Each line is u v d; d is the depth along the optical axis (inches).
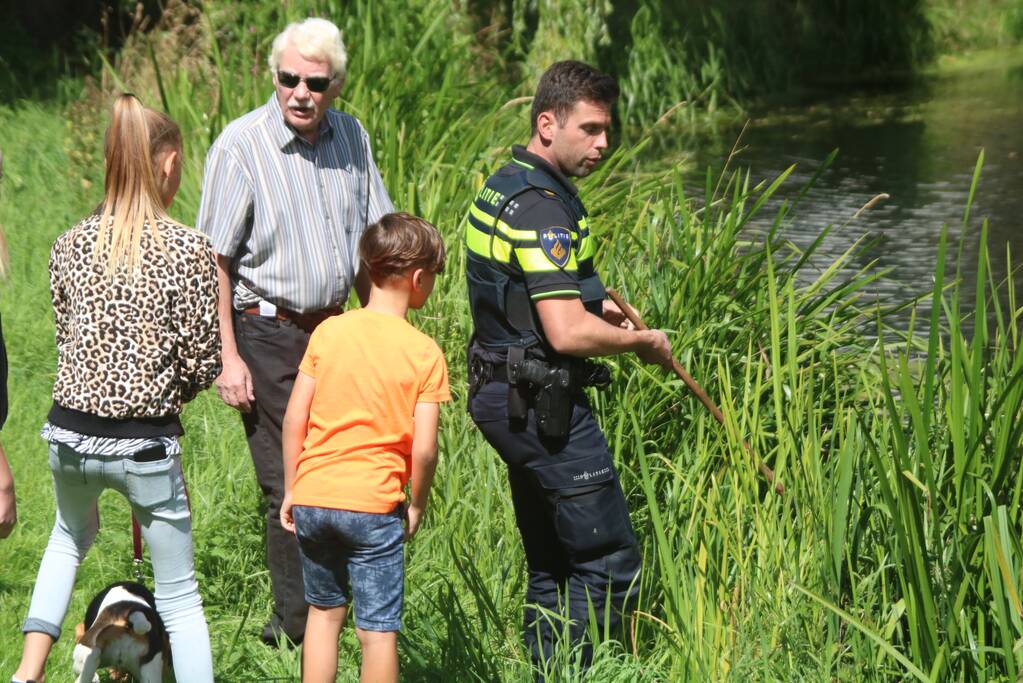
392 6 567.5
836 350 348.8
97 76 888.3
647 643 263.6
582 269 245.8
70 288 227.6
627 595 255.1
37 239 564.1
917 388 289.3
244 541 317.7
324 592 239.0
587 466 247.0
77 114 685.3
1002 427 232.2
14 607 289.6
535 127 246.5
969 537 228.5
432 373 232.4
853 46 1380.4
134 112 228.8
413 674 260.7
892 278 573.0
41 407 406.3
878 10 1392.7
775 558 254.5
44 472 360.2
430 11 582.2
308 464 233.1
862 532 253.9
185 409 390.6
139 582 268.2
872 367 348.8
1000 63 1385.3
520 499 266.1
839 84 1309.1
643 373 304.5
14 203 615.5
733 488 266.2
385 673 233.6
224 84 525.0
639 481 290.5
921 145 943.0
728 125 1095.0
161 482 230.1
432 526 316.2
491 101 557.0
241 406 276.5
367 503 229.0
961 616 227.1
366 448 230.7
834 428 283.7
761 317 333.4
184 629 237.3
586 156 242.4
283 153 275.7
